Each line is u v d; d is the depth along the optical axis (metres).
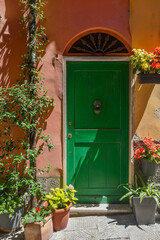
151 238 2.80
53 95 3.38
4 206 2.77
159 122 3.40
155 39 3.34
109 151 3.54
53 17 3.30
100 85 3.49
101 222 3.15
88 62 3.45
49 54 3.34
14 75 3.33
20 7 3.28
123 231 2.94
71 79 3.47
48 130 3.39
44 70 3.35
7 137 3.36
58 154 3.42
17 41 3.31
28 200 3.34
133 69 3.15
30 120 3.25
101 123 3.52
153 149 3.04
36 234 2.67
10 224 2.95
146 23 3.33
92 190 3.54
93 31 3.37
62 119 3.41
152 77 3.09
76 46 3.41
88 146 3.53
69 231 2.97
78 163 3.54
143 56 3.07
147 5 3.32
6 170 3.12
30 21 3.18
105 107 3.51
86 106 3.50
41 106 3.08
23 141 3.19
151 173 3.18
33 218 2.71
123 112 3.50
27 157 3.15
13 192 2.97
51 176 3.42
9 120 3.23
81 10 3.30
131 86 3.37
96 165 3.54
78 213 3.34
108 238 2.81
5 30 3.29
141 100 3.39
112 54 3.39
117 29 3.31
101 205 3.46
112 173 3.54
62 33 3.32
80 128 3.52
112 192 3.54
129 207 3.40
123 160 3.53
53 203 2.98
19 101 2.91
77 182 3.54
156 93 3.39
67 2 3.29
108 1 3.30
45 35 3.31
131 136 3.40
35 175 3.19
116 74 3.49
